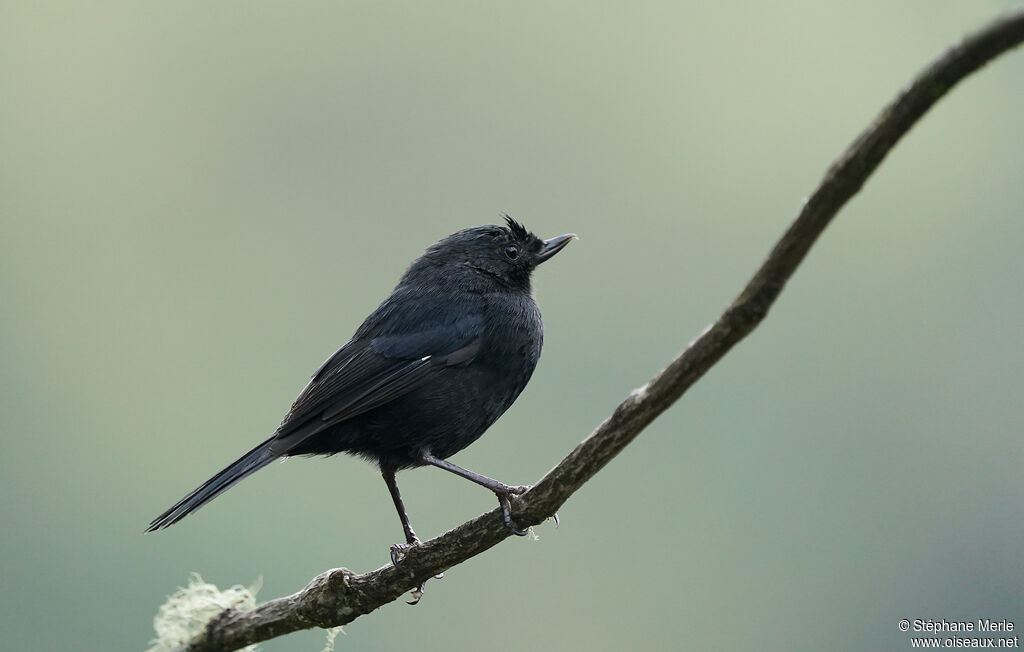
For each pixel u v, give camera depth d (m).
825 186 5.86
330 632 9.68
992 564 23.92
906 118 5.51
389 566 9.02
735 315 6.51
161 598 22.06
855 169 5.74
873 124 5.64
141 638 21.86
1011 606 23.45
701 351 6.84
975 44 5.18
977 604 23.98
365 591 9.09
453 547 8.72
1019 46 5.16
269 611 9.47
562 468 8.11
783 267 6.26
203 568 21.98
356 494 22.30
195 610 9.63
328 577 9.20
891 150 5.65
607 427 7.71
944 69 5.31
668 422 24.78
